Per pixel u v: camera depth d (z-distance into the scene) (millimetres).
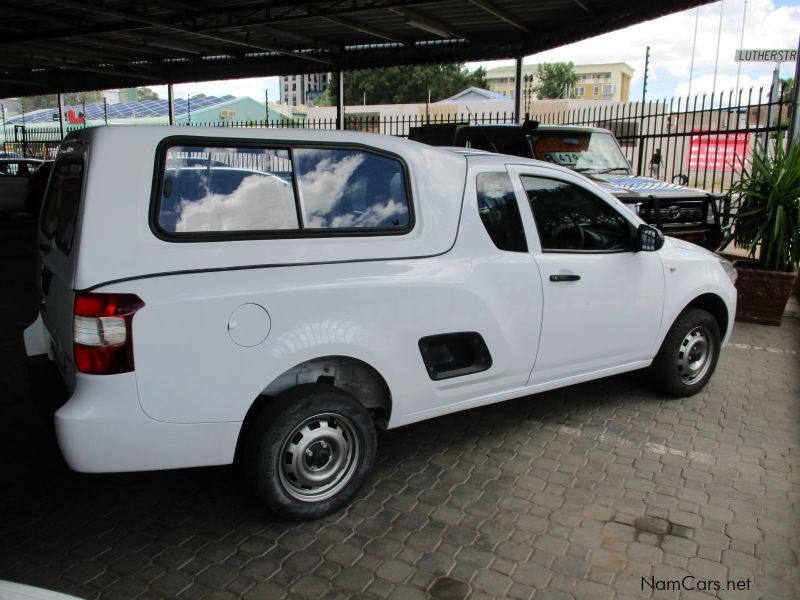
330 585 2988
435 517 3535
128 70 21141
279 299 3174
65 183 3590
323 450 3439
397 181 3658
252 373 3133
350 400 3449
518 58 16188
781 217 7297
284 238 3275
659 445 4395
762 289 7484
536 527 3439
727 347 6652
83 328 2865
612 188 8039
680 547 3270
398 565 3129
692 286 4930
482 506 3645
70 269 3012
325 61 18188
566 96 101062
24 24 16141
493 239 3955
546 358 4246
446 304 3713
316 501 3447
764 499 3725
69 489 3846
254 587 2975
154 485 3893
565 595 2922
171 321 2932
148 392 2928
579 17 13773
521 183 4148
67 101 76500
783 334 7168
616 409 4984
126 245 2916
